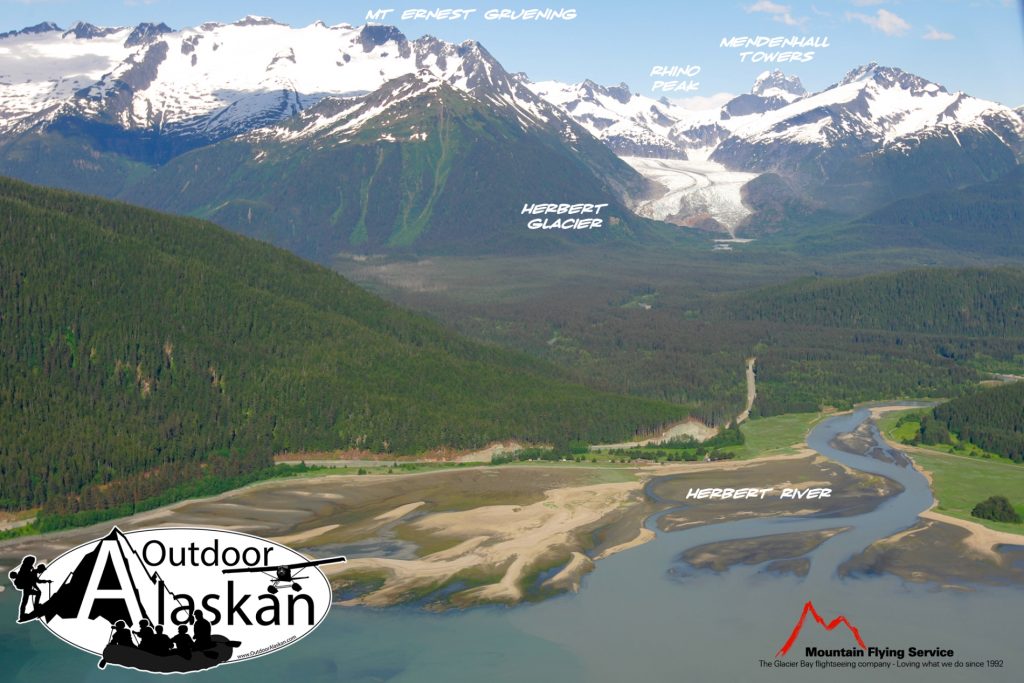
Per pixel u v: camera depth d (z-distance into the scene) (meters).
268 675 192.62
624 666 195.88
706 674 193.75
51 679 191.75
